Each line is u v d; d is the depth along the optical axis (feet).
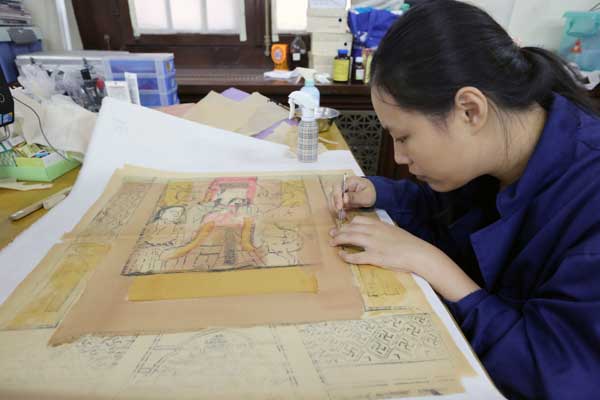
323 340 1.19
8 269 1.53
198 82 4.65
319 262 1.59
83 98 3.31
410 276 1.52
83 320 1.27
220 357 1.12
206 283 1.44
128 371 1.08
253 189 2.26
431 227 2.44
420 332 1.23
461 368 1.10
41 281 1.46
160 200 2.10
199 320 1.27
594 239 1.26
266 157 2.74
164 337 1.20
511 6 5.00
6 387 1.03
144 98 3.63
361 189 2.26
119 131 2.66
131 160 2.50
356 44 4.88
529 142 1.65
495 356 1.29
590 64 4.83
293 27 5.33
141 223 1.88
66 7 4.91
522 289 1.67
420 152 1.59
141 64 3.50
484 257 1.76
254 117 3.44
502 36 1.51
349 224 1.81
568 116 1.59
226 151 2.74
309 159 2.69
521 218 1.67
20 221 2.02
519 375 1.23
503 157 1.65
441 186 1.81
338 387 1.03
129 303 1.35
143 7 5.09
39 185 2.44
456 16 1.45
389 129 1.63
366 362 1.11
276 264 1.56
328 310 1.31
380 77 1.52
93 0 4.94
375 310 1.32
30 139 2.56
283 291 1.41
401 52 1.45
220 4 5.16
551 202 1.54
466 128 1.50
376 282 1.47
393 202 2.29
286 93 4.68
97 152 2.51
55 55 3.59
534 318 1.30
